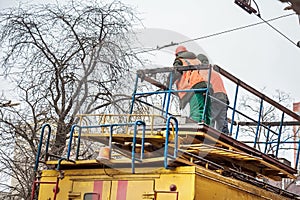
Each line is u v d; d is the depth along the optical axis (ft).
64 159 23.77
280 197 27.02
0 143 33.68
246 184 24.02
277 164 29.12
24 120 34.06
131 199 22.04
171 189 21.11
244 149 26.76
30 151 33.83
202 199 21.02
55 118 33.76
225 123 27.86
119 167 22.70
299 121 35.32
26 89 34.06
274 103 30.78
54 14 34.81
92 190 23.20
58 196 23.93
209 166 23.36
